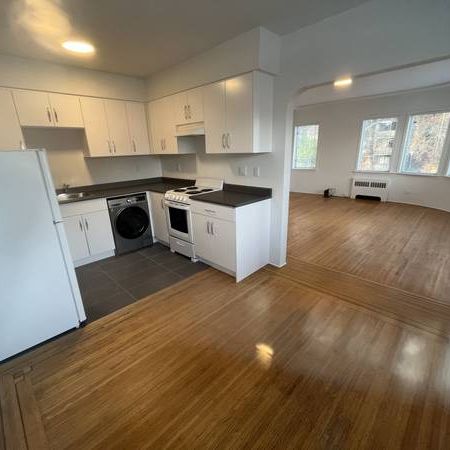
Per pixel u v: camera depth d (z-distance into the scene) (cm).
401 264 311
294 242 390
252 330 209
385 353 181
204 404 150
